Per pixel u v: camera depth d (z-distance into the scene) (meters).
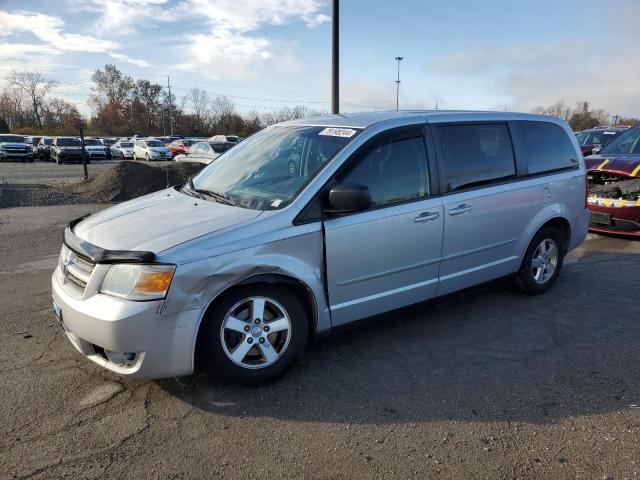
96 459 2.63
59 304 3.20
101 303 2.93
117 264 2.94
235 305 3.16
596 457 2.65
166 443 2.77
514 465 2.59
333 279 3.51
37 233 8.80
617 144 8.66
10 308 4.75
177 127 89.38
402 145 3.89
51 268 6.33
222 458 2.65
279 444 2.77
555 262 5.14
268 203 3.46
